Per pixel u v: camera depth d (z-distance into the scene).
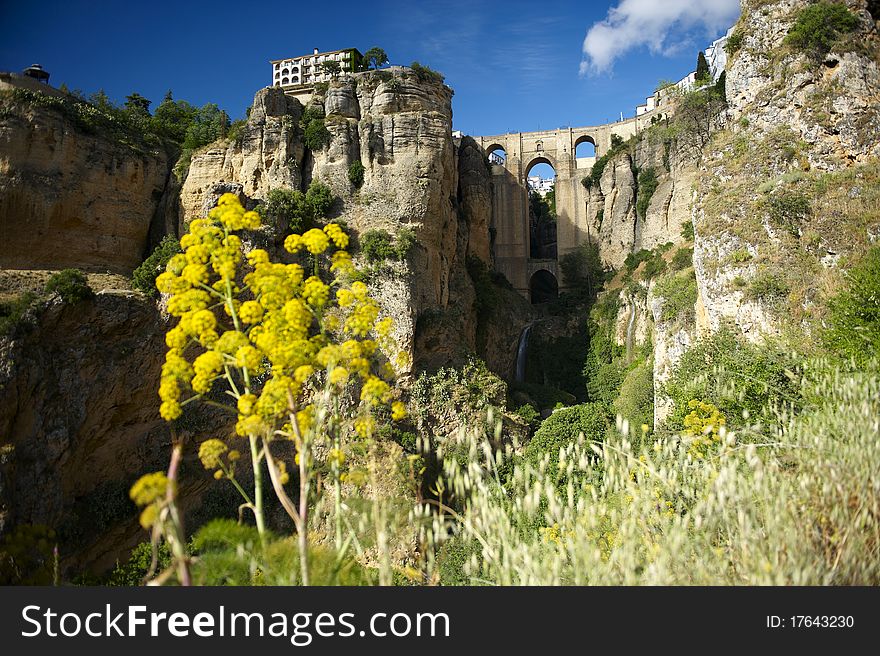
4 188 40.22
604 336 69.31
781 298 29.08
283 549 7.63
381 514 7.79
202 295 9.12
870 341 16.80
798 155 34.47
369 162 50.97
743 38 41.19
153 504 6.28
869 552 6.61
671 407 29.25
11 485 28.02
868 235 28.55
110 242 45.62
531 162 87.62
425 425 42.78
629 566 6.55
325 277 46.09
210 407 37.44
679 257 57.59
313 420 8.47
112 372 34.97
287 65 105.94
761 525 7.15
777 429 9.71
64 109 44.34
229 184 44.59
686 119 72.31
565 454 8.43
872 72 35.25
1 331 30.34
